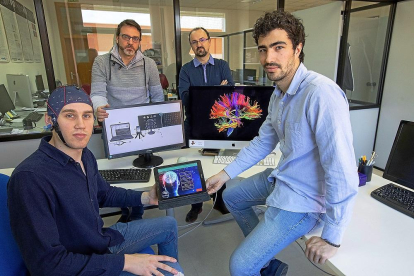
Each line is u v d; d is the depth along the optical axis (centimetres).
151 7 333
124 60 205
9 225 92
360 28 334
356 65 348
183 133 184
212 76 247
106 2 336
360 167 144
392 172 130
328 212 97
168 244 132
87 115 96
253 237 112
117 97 212
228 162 179
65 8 303
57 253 84
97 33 340
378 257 91
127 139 166
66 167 95
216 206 256
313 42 344
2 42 260
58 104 90
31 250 81
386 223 109
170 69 329
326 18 321
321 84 98
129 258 99
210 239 214
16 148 244
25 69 272
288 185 115
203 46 232
